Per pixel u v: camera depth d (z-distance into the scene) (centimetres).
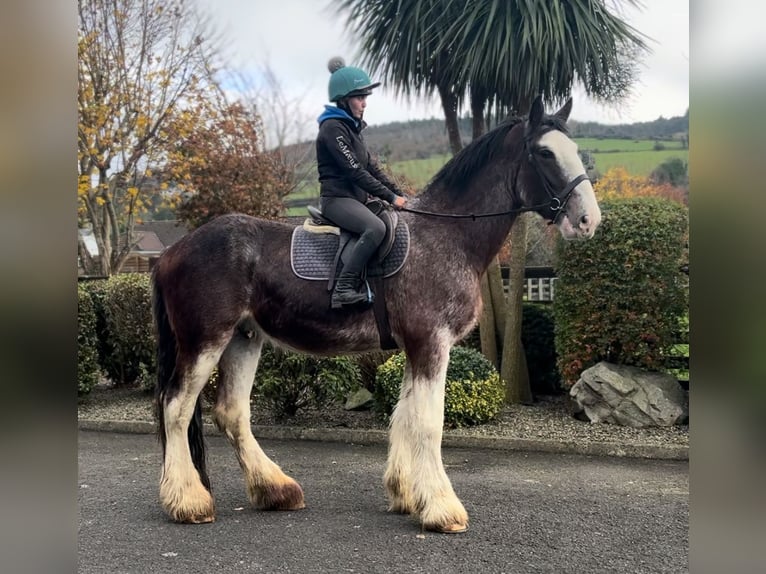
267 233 426
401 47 734
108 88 1205
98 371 854
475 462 554
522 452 586
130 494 480
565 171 387
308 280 406
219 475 530
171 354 423
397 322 401
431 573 332
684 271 637
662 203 649
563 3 689
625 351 652
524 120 414
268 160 1265
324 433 643
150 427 700
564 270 665
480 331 762
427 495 389
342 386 655
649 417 620
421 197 426
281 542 377
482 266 416
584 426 632
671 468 531
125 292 812
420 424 392
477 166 415
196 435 421
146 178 1298
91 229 1476
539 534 387
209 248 412
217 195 1201
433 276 399
